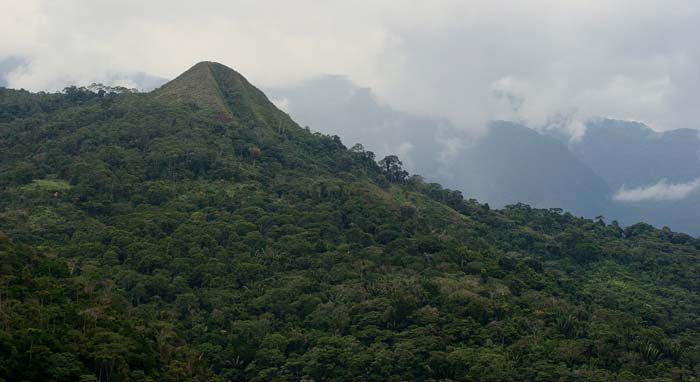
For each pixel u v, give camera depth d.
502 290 129.38
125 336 85.94
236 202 160.88
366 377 104.00
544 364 105.81
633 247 199.12
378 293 125.50
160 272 123.19
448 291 125.88
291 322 118.38
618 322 123.62
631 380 103.44
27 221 136.25
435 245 150.00
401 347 107.56
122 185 155.88
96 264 121.25
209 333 110.75
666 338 124.62
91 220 140.50
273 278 128.75
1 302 80.81
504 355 106.88
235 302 121.06
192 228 141.12
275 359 106.69
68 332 80.00
